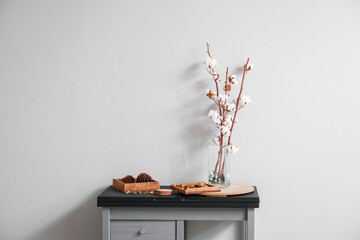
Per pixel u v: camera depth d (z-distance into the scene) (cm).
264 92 280
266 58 280
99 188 285
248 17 281
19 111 286
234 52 281
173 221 243
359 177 277
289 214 279
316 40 279
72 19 286
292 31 280
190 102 283
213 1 282
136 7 284
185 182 283
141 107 284
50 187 285
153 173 284
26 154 285
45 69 286
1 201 285
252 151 281
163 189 257
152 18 284
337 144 278
